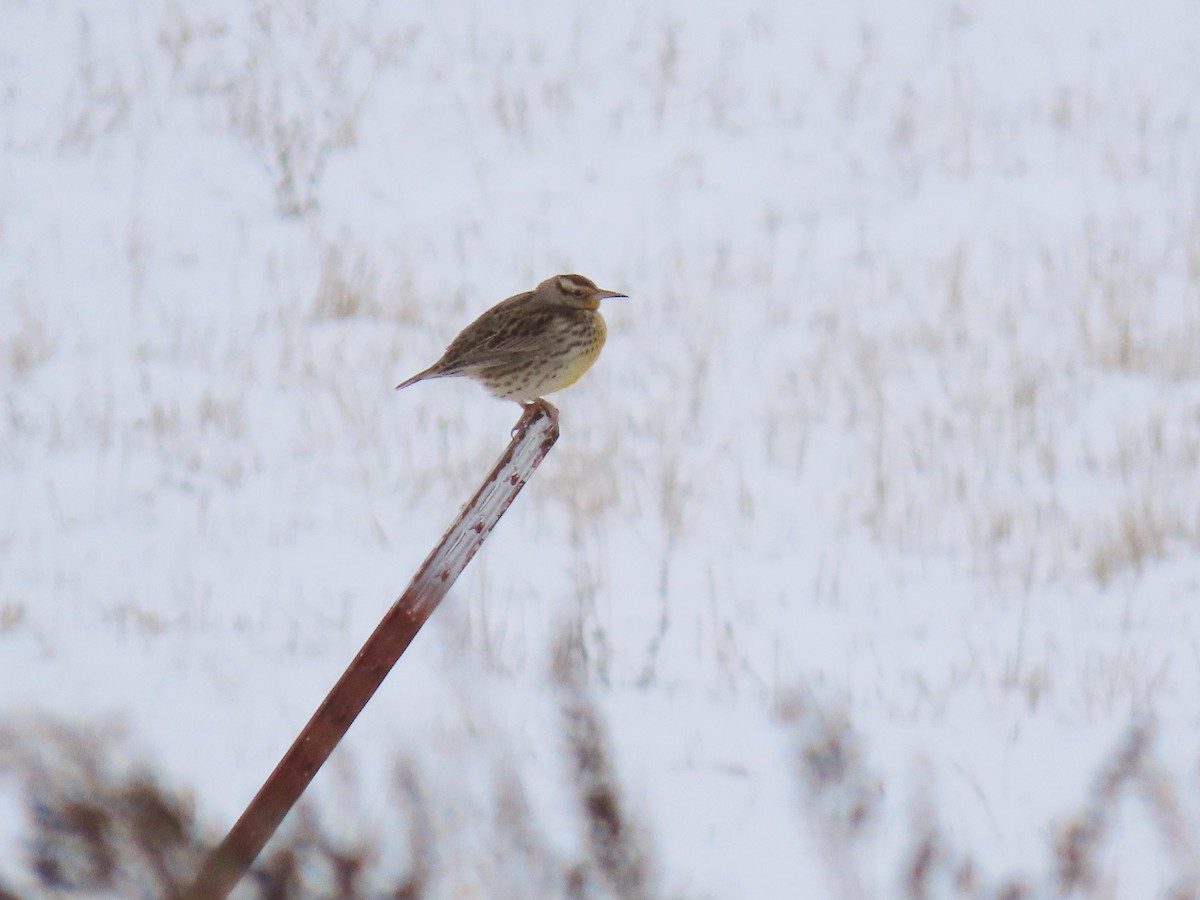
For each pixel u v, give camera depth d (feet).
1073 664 36.19
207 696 32.24
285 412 51.13
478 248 66.49
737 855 26.25
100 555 40.34
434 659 34.71
